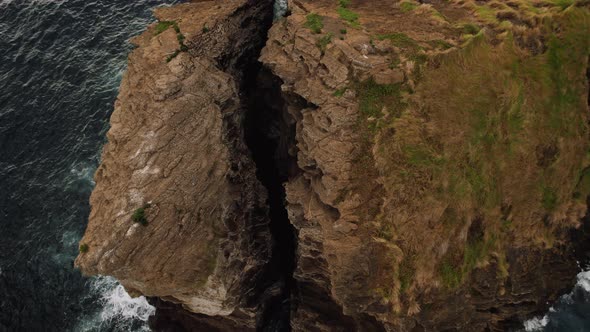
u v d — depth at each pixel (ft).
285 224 119.34
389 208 86.89
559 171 104.06
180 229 88.99
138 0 180.34
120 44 166.71
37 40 167.94
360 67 95.35
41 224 128.16
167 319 110.73
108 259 83.15
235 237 99.04
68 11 176.45
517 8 110.01
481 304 97.09
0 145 142.82
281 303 117.60
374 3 115.24
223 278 93.50
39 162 139.74
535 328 104.63
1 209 130.31
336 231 86.69
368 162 89.30
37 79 157.69
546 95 104.06
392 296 84.79
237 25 120.88
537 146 101.86
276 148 124.47
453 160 92.48
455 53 98.68
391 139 90.27
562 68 105.91
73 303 116.16
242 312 105.70
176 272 87.97
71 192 133.80
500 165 98.27
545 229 102.12
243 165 108.37
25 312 114.32
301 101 101.96
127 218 85.20
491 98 98.78
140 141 92.12
